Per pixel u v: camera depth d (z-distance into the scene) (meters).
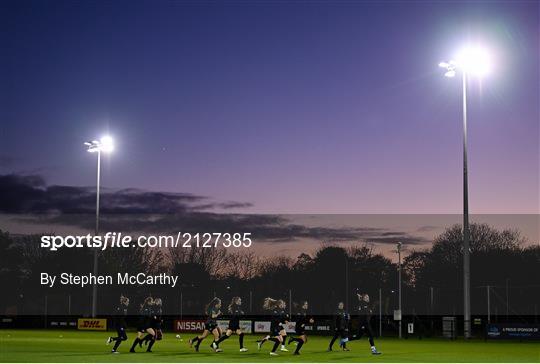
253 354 29.50
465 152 45.31
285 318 29.20
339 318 31.27
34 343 38.62
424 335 50.78
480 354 29.95
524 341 41.78
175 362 24.59
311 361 25.52
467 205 44.84
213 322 31.06
